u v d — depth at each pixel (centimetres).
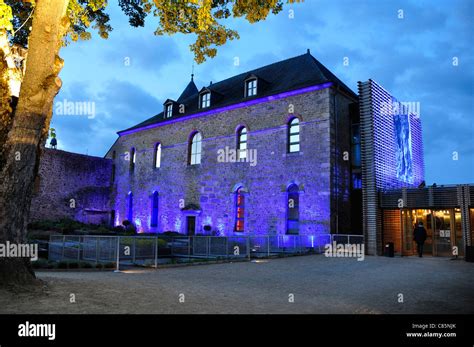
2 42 720
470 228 1462
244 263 1332
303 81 2083
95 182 3161
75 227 2666
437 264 1298
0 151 687
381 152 1745
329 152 1853
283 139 2052
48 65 673
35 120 659
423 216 1628
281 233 1972
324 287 824
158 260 1367
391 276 1005
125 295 634
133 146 3089
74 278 812
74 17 957
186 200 2517
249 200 2145
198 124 2552
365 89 1742
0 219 614
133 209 2931
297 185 1952
